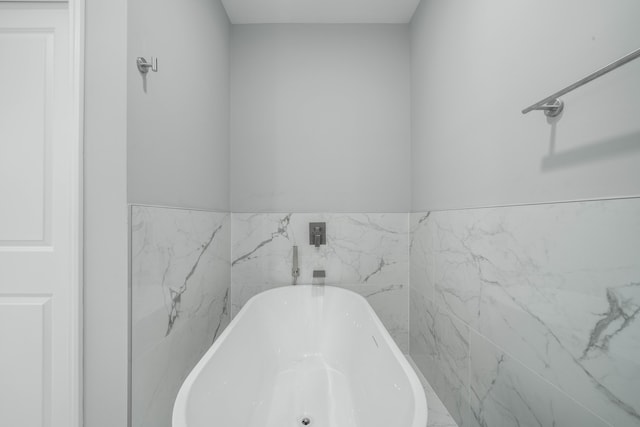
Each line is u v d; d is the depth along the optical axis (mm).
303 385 1527
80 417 924
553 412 762
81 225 928
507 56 949
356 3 1796
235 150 1969
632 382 577
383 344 1205
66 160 974
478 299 1119
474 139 1147
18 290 975
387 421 983
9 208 977
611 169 614
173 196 1211
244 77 1972
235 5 1805
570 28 711
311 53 1977
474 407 1145
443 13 1431
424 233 1693
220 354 1121
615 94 605
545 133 793
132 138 958
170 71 1185
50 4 981
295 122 1977
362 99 1978
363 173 1979
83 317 936
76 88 921
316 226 1959
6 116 978
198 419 866
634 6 564
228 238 1919
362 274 1973
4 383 973
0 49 981
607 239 623
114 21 926
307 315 1879
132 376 953
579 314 689
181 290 1273
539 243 814
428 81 1634
